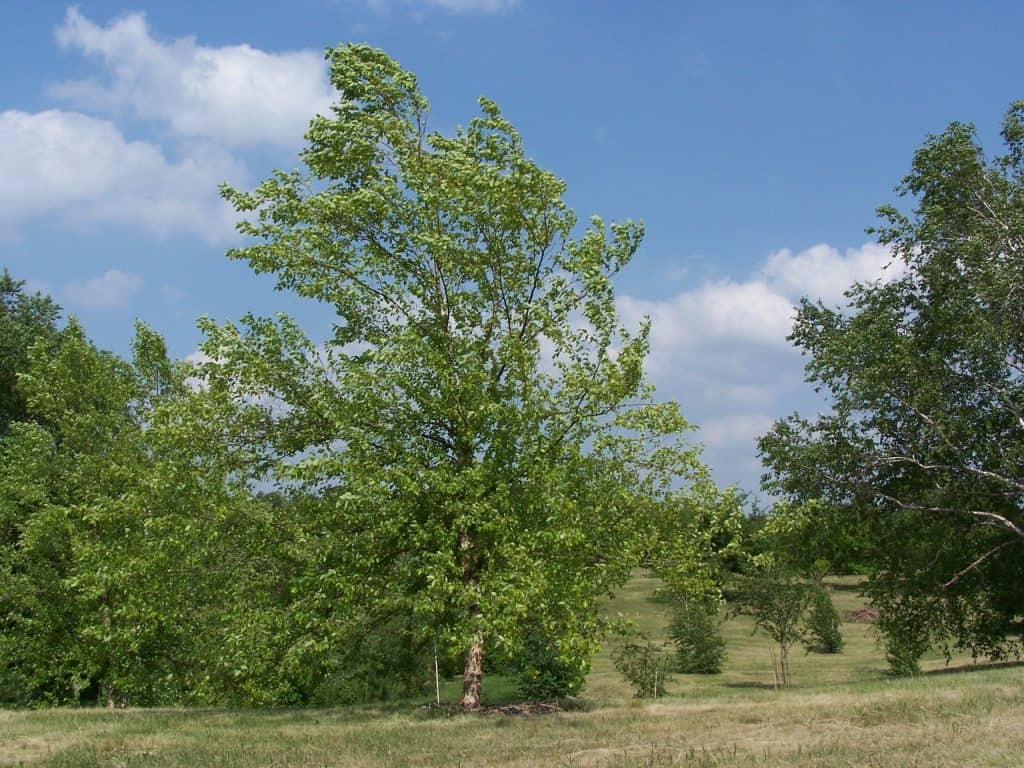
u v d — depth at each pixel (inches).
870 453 1032.2
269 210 636.7
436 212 621.3
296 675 593.6
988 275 948.0
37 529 834.8
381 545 563.8
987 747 380.2
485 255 626.2
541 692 995.9
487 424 569.6
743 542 639.1
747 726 479.8
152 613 644.1
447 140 651.5
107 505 666.2
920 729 433.7
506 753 418.3
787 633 1314.0
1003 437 1015.6
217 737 494.3
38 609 876.6
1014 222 961.5
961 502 1010.7
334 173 650.8
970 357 982.4
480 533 560.1
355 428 550.9
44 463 875.4
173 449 595.5
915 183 1086.4
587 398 591.5
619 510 583.8
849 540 1122.0
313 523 561.9
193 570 608.1
